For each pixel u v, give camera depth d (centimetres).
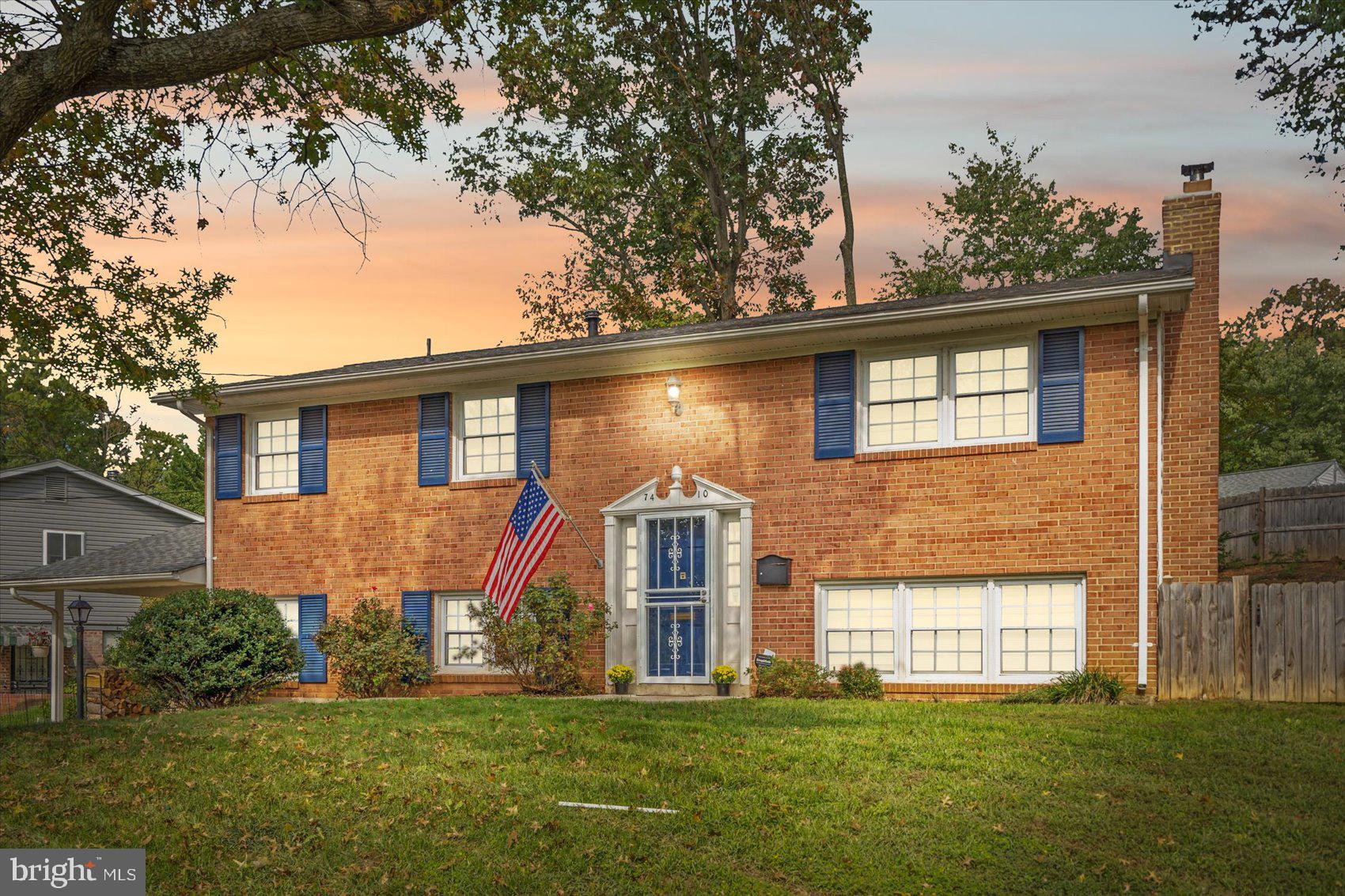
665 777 1085
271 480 2134
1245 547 2333
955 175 3950
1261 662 1405
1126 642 1492
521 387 1911
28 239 1647
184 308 1817
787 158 3266
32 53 1136
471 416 1980
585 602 1814
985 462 1584
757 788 1039
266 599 1994
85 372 1781
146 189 1644
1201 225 1530
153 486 5703
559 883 853
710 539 1728
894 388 1661
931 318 1576
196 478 5250
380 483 2011
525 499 1636
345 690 1909
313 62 1456
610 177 3128
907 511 1620
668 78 3167
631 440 1817
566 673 1767
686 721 1343
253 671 1894
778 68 3155
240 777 1123
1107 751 1119
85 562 2359
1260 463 5378
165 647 1848
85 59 1126
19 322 1666
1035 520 1549
